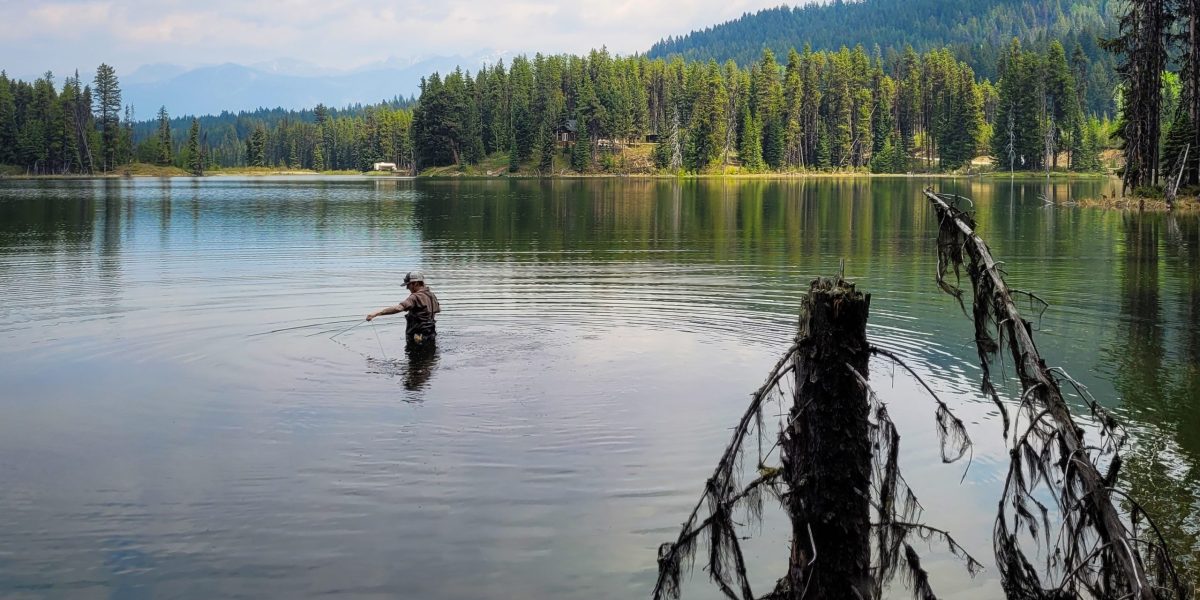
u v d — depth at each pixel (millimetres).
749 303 16984
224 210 49250
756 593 6258
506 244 29266
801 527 5637
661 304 16844
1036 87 125312
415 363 12367
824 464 5531
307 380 11500
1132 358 12336
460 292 18312
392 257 25047
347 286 19328
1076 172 126938
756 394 5746
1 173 149375
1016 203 52906
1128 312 15898
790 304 16891
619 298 17531
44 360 12586
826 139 147875
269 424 9742
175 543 6945
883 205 53812
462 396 10766
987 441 8984
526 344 13523
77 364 12367
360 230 35312
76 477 8258
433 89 159750
